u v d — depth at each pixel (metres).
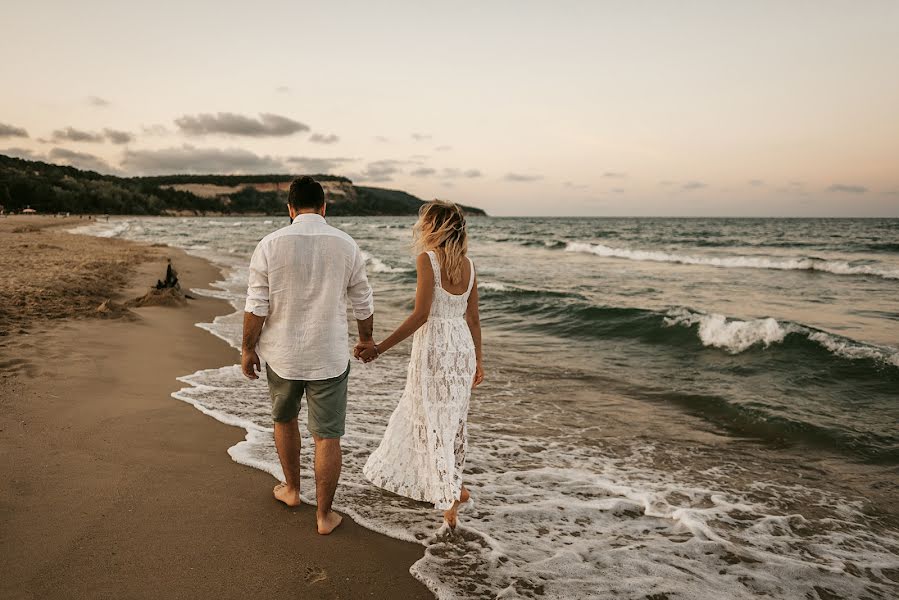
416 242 2.73
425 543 2.67
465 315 2.83
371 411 4.73
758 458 4.09
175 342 6.66
